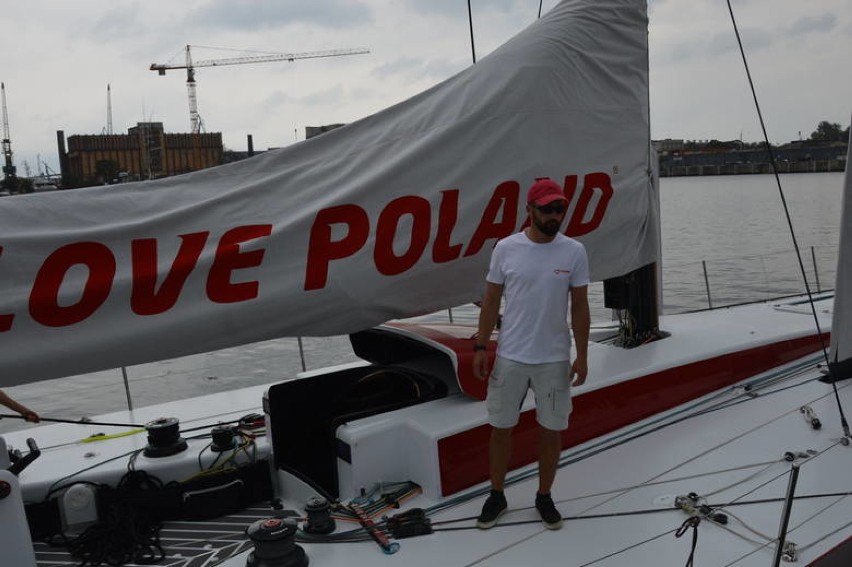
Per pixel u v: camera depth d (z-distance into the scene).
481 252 3.50
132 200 2.78
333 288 3.08
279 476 3.42
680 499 2.97
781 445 3.47
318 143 3.19
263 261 2.93
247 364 9.30
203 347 2.87
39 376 2.57
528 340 2.77
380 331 3.91
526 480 3.25
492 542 2.77
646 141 4.11
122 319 2.68
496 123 3.48
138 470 3.26
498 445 2.87
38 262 2.54
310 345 10.16
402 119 3.35
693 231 27.09
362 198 3.13
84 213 2.67
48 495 3.17
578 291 2.77
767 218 31.97
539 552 2.70
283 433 3.44
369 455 3.10
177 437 3.47
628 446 3.51
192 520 3.23
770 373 4.30
